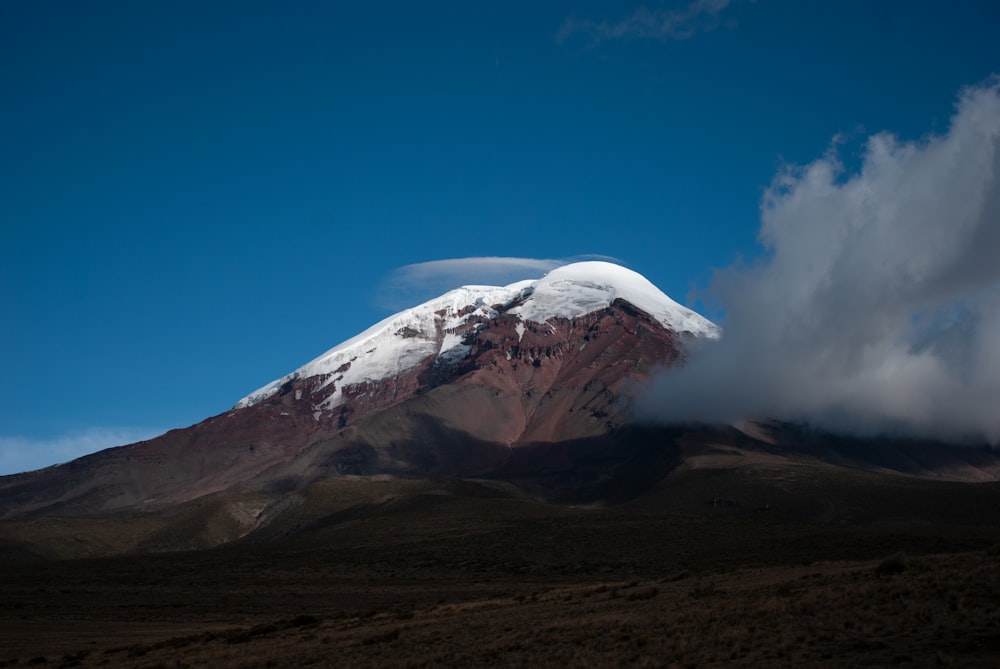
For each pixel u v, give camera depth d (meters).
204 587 142.12
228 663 56.88
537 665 41.88
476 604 78.38
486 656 46.06
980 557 51.22
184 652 67.19
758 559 126.94
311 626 75.75
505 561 155.00
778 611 45.28
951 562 50.97
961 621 38.78
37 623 101.25
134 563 175.25
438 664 46.03
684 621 46.91
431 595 118.38
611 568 141.00
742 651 39.19
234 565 169.12
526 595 83.38
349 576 152.75
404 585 137.75
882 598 44.25
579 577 136.25
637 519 188.25
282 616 102.50
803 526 166.25
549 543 169.12
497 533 183.38
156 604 118.25
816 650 37.97
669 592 65.56
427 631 59.81
